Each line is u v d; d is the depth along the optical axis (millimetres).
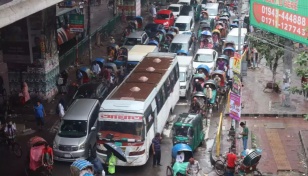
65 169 25250
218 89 34438
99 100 30203
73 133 26109
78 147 25438
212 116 32438
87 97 31375
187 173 22594
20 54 33125
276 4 27828
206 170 25031
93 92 31688
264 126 29719
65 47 44875
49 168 24094
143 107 24750
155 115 27250
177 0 72938
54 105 33812
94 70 37656
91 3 66375
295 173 23938
